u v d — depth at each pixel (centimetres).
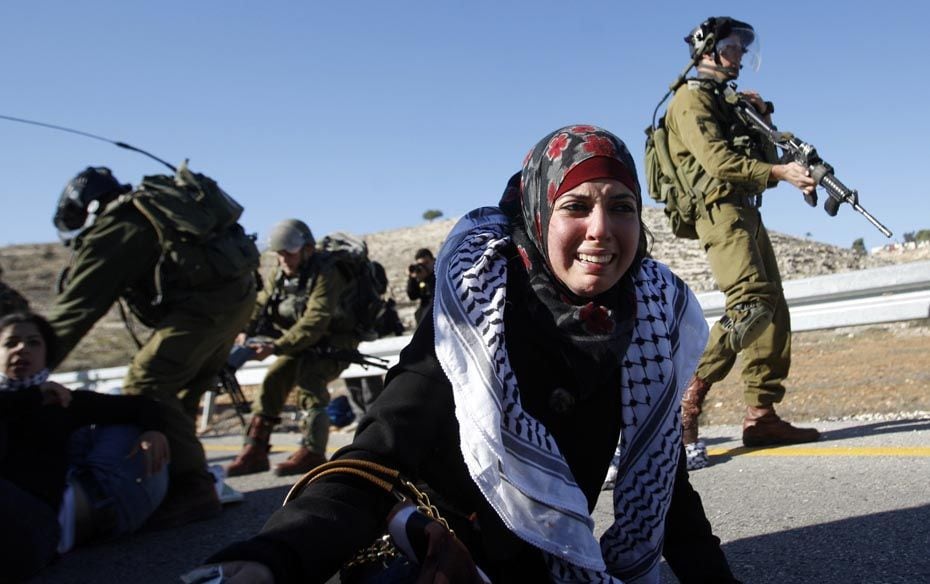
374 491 148
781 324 439
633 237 161
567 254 160
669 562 187
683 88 435
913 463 360
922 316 527
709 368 407
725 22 424
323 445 516
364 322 547
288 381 524
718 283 417
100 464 347
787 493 337
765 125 416
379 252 2784
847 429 469
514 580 165
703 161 414
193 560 328
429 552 142
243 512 405
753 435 448
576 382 163
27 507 288
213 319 389
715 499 343
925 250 2038
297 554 129
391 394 159
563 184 158
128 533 366
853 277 549
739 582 183
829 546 264
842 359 682
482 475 152
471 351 156
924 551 247
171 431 379
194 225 375
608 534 180
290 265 526
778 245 2047
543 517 156
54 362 339
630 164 162
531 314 163
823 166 390
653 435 171
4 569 279
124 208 373
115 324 1695
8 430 310
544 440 159
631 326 167
